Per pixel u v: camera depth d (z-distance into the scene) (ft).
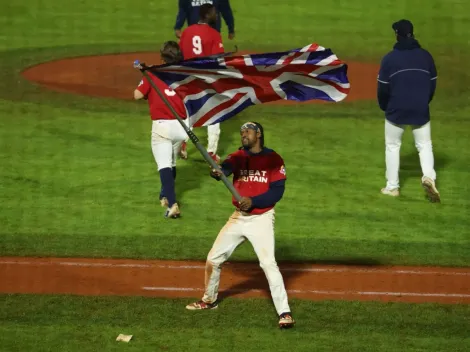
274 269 88.28
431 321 91.86
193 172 144.46
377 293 98.99
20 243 112.88
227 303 95.35
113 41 257.55
